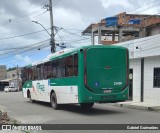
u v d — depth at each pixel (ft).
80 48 55.11
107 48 55.98
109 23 117.39
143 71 78.89
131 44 82.28
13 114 59.57
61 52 64.03
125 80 56.95
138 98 80.53
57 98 66.08
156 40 72.90
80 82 54.80
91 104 67.26
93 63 54.95
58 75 65.31
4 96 144.46
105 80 55.47
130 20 120.67
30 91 89.97
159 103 72.74
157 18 114.93
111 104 77.56
